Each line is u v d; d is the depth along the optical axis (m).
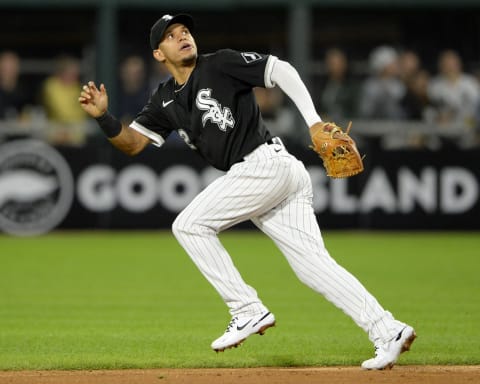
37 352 22.98
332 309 30.58
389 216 55.53
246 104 19.69
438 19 63.12
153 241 51.56
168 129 21.36
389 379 19.27
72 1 58.12
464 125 57.53
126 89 57.84
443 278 37.69
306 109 19.17
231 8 58.78
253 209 19.64
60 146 54.31
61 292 34.31
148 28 62.47
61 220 54.50
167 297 33.19
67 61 58.62
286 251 19.89
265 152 19.55
